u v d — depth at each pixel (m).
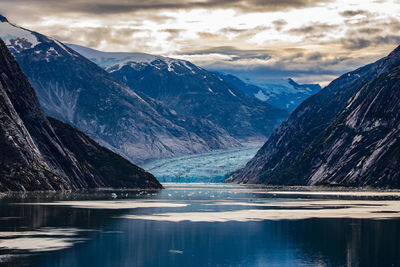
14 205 121.81
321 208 121.62
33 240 75.44
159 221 95.88
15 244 72.50
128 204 132.25
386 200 147.75
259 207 125.31
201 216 104.25
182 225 91.06
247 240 77.00
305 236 80.38
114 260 64.50
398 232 83.38
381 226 89.75
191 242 75.56
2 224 89.75
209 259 65.62
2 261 62.75
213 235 81.00
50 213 106.31
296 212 112.06
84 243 73.75
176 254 68.12
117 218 99.81
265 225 91.25
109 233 82.00
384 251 70.00
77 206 122.88
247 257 66.69
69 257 65.38
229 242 75.69
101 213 108.19
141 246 72.44
